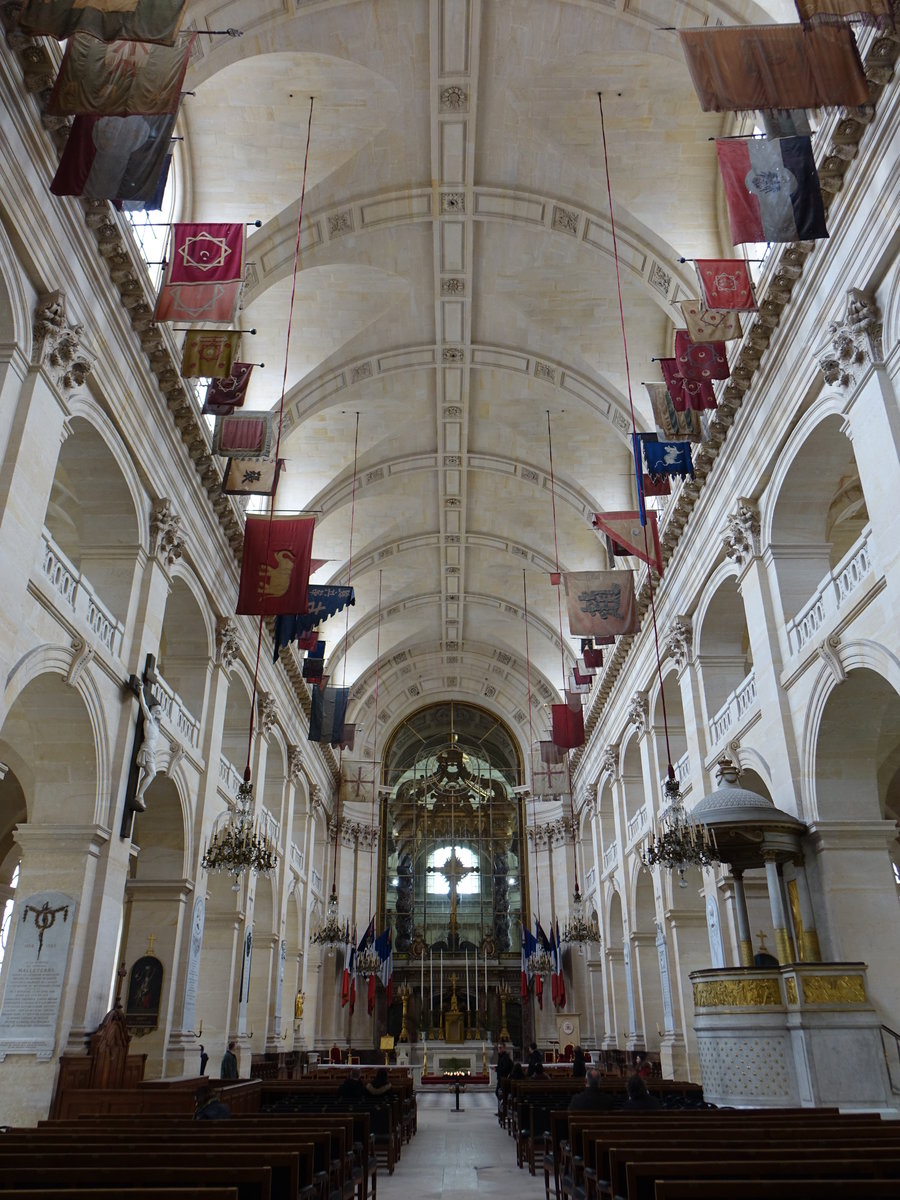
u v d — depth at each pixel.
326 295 20.75
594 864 32.94
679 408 16.56
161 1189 3.74
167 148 10.70
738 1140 5.70
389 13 15.01
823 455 14.30
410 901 41.88
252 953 24.67
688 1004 20.64
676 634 20.11
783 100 10.05
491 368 23.48
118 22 9.22
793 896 13.72
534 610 34.78
